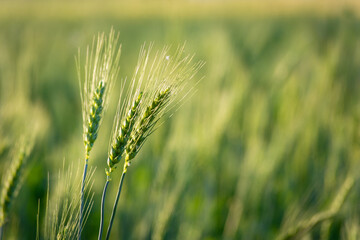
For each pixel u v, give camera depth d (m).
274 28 5.18
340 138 1.58
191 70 0.70
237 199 1.44
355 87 2.24
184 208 1.24
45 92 2.54
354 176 1.10
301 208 1.27
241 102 2.00
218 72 2.25
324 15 3.74
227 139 1.72
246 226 1.34
